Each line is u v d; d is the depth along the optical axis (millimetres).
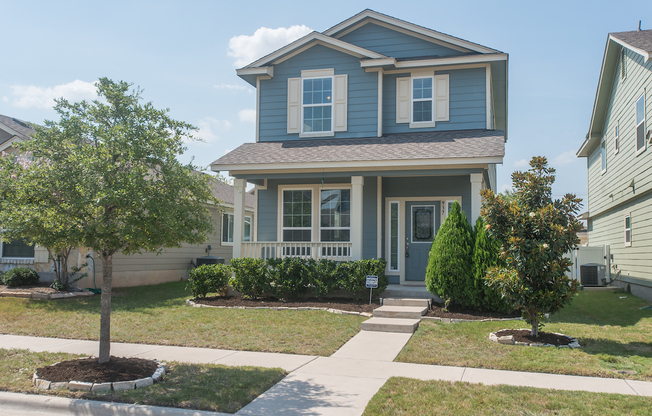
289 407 5250
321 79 15016
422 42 15109
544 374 6391
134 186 5676
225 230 23438
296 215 14391
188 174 6508
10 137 16984
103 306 6609
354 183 12430
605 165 17469
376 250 13727
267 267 12461
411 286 12812
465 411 4988
